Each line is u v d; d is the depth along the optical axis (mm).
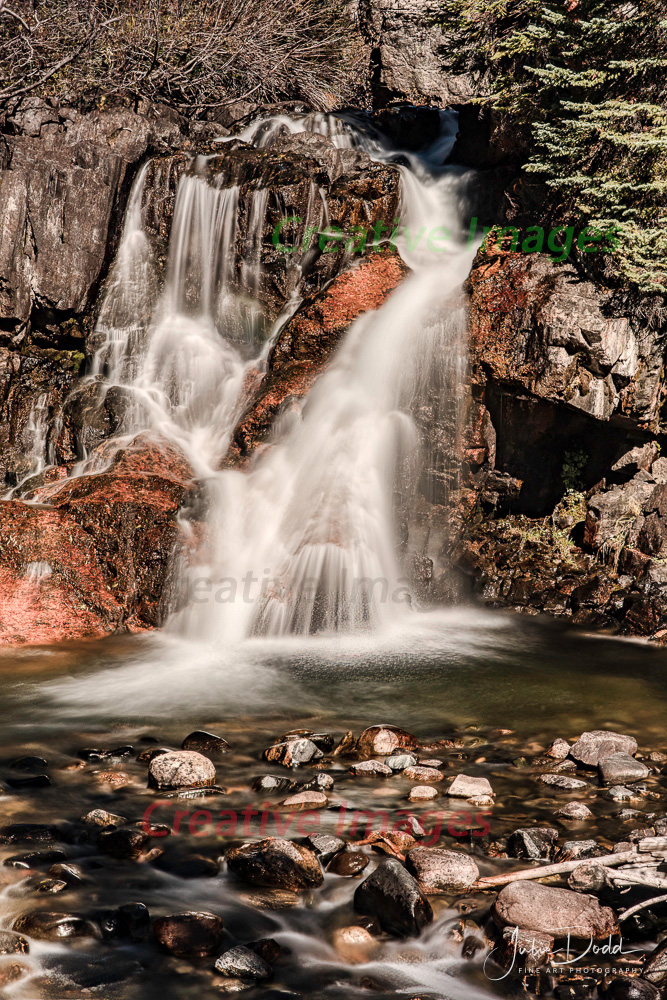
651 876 4418
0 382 12234
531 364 10172
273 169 13328
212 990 3584
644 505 10453
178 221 13516
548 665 8188
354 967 3773
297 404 10766
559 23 11711
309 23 20594
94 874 4430
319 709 6945
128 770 5676
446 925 4035
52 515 9688
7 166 13430
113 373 12805
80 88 16719
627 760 5812
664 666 8195
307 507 9758
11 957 3730
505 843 4766
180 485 10242
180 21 18375
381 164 14789
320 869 4410
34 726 6441
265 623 9047
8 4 16281
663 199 10633
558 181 10969
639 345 10227
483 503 11031
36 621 8836
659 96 11000
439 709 6988
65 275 13062
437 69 20750
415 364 10523
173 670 7875
